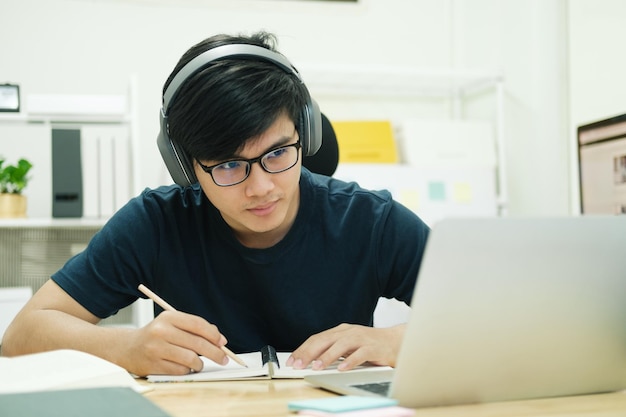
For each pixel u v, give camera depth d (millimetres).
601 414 587
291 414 583
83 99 2129
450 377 604
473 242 573
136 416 514
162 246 1109
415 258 1118
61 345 890
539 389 653
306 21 2760
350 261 1122
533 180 2453
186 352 818
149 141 2586
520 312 604
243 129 813
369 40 2826
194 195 1134
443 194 2504
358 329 903
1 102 2197
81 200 2057
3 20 2490
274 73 846
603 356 660
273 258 1077
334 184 1185
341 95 2807
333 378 741
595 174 1724
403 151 2633
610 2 2064
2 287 2303
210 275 1105
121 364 840
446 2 2912
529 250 595
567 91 2373
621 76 2014
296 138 899
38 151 2297
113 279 1064
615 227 627
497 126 2666
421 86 2883
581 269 620
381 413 544
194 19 2641
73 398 571
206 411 604
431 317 573
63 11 2533
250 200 881
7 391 636
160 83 2604
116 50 2572
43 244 2336
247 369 833
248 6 2689
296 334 1113
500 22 2658
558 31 2371
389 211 1146
